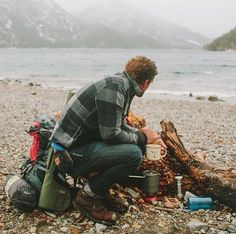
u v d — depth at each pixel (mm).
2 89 18922
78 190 3395
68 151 3082
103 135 2957
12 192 3240
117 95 2914
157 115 11000
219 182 3479
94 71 38250
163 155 3369
